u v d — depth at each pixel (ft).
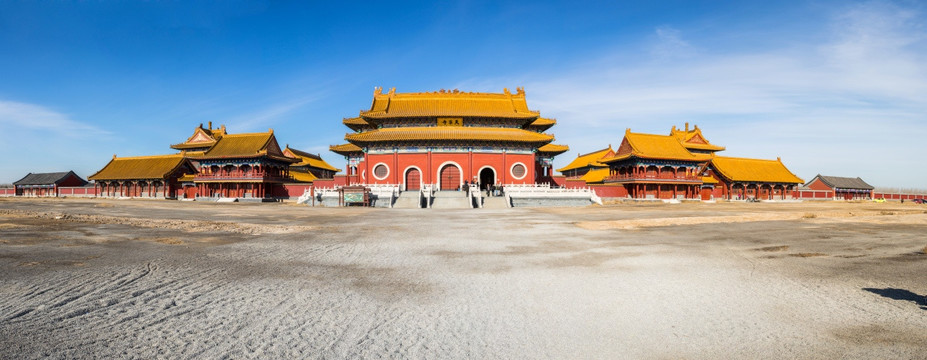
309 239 68.95
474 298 34.12
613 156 284.00
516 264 47.78
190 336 25.86
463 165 222.89
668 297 34.35
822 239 69.41
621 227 88.28
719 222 100.17
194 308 31.22
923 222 100.53
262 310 30.94
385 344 24.91
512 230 82.89
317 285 38.09
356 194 177.68
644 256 52.85
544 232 79.41
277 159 264.31
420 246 61.52
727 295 34.91
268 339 25.54
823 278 40.86
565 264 47.70
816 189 351.87
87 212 119.03
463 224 95.81
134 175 283.38
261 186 250.98
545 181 259.19
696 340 25.45
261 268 45.21
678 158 251.80
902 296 34.55
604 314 30.22
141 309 30.76
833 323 28.22
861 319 28.96
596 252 55.98
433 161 222.89
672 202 233.76
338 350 24.02
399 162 223.51
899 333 26.35
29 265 43.86
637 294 35.22
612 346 24.63
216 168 263.90
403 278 40.93
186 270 43.62
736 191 298.15
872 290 36.37
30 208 135.33
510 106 244.01
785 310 31.01
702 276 41.65
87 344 24.35
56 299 32.42
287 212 137.18
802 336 25.99
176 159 289.33
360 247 60.44
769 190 307.58
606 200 245.45
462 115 225.35
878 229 85.10
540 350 24.06
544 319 29.25
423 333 26.66
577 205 189.98
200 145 298.97
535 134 230.48
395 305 32.30
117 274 40.96
